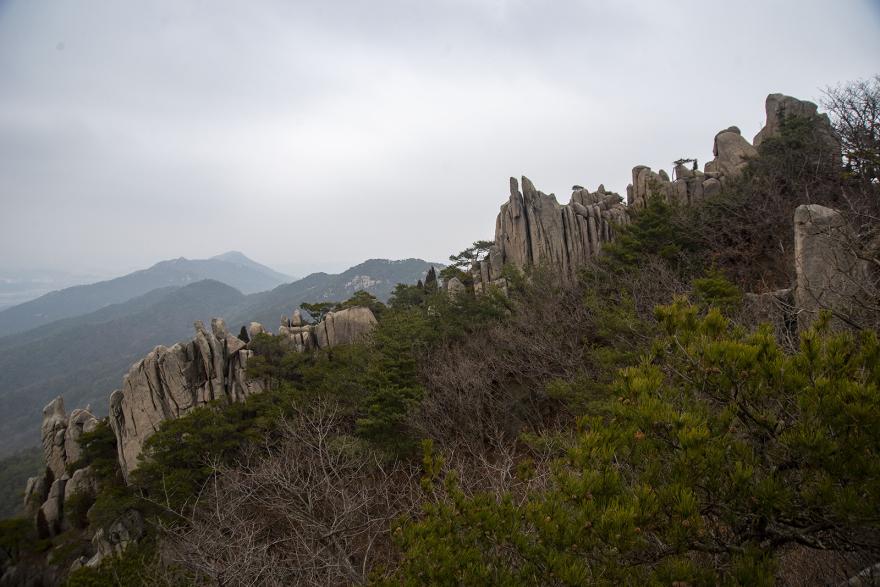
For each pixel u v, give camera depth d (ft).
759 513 12.40
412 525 17.39
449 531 16.44
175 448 74.13
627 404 15.02
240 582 31.73
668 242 84.79
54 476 118.62
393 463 64.03
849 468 11.28
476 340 83.15
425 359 80.18
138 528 74.64
